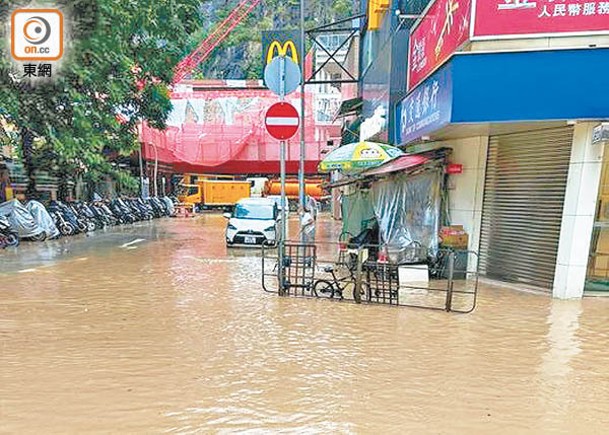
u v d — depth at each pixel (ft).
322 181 131.75
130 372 14.84
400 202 32.01
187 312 22.40
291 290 27.48
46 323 20.42
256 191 133.28
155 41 56.03
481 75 23.41
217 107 124.98
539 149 27.40
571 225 24.77
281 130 25.63
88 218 68.64
